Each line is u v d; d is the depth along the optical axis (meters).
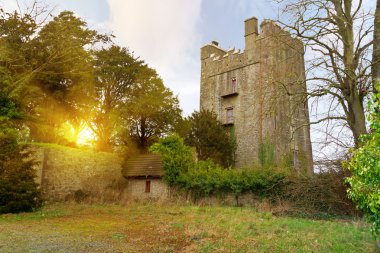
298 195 16.28
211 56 33.06
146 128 34.28
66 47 22.50
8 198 14.45
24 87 21.09
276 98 14.23
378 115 5.96
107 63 31.66
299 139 27.42
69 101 27.33
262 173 19.20
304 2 12.37
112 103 32.53
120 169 26.12
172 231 10.16
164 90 34.06
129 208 17.77
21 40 21.25
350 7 12.80
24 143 19.64
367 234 9.16
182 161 23.12
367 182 5.96
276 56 16.53
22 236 8.94
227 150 27.31
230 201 20.31
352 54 12.63
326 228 10.65
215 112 30.34
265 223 11.77
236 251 7.33
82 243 8.13
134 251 7.40
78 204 19.31
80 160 22.78
